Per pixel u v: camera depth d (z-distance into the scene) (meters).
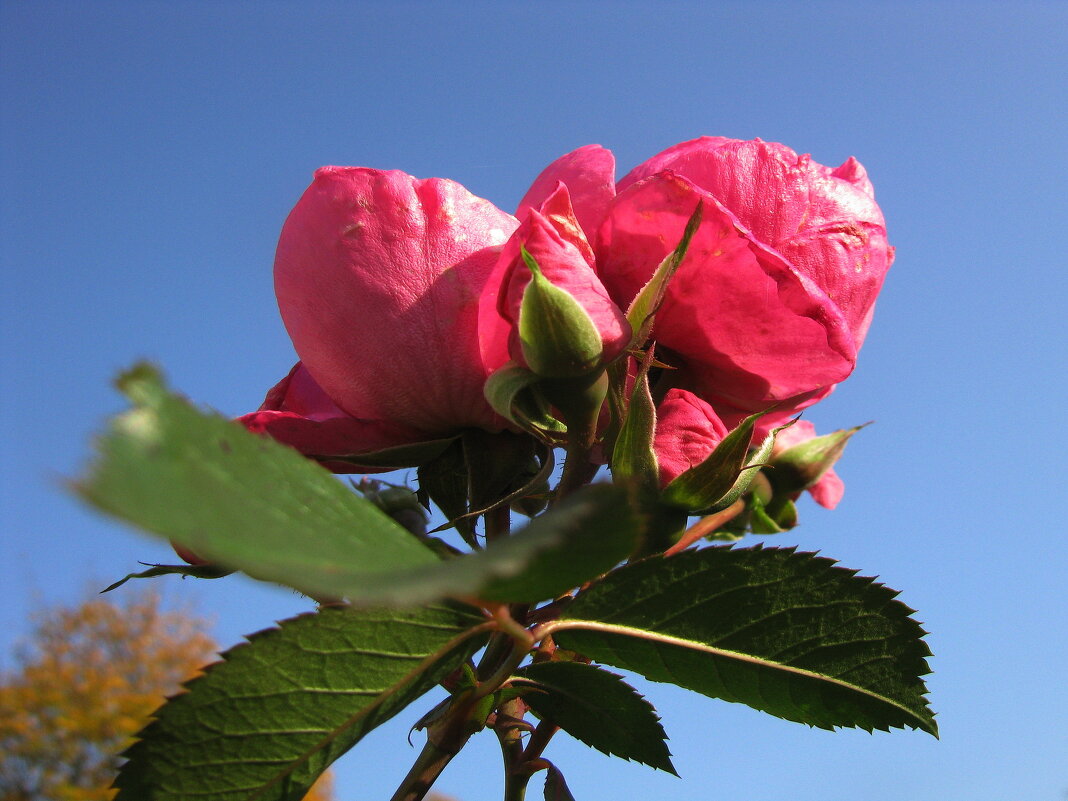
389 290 0.20
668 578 0.17
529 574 0.11
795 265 0.21
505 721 0.22
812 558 0.17
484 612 0.15
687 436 0.19
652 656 0.17
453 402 0.20
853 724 0.17
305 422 0.21
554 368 0.17
